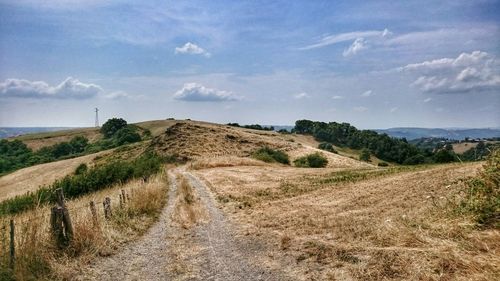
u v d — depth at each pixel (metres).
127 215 15.54
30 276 8.68
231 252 10.85
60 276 9.11
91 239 11.34
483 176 10.27
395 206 14.90
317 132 166.00
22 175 84.12
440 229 8.98
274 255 10.01
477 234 8.15
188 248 11.56
